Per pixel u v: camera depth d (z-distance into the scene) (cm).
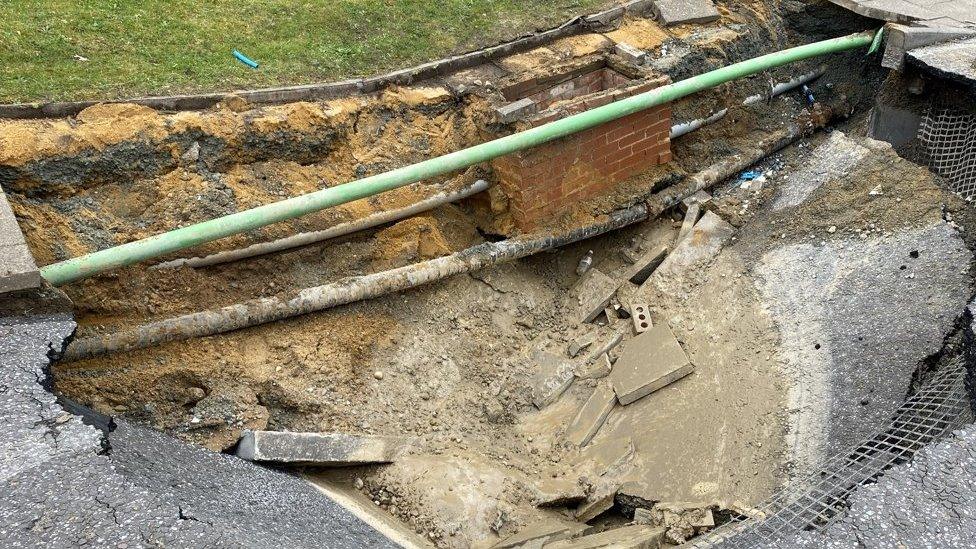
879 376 572
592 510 570
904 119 766
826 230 686
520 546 506
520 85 716
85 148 573
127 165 588
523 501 552
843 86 848
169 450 475
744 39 817
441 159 581
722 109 785
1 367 435
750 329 646
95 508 372
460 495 539
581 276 724
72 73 641
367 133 681
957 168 724
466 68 756
